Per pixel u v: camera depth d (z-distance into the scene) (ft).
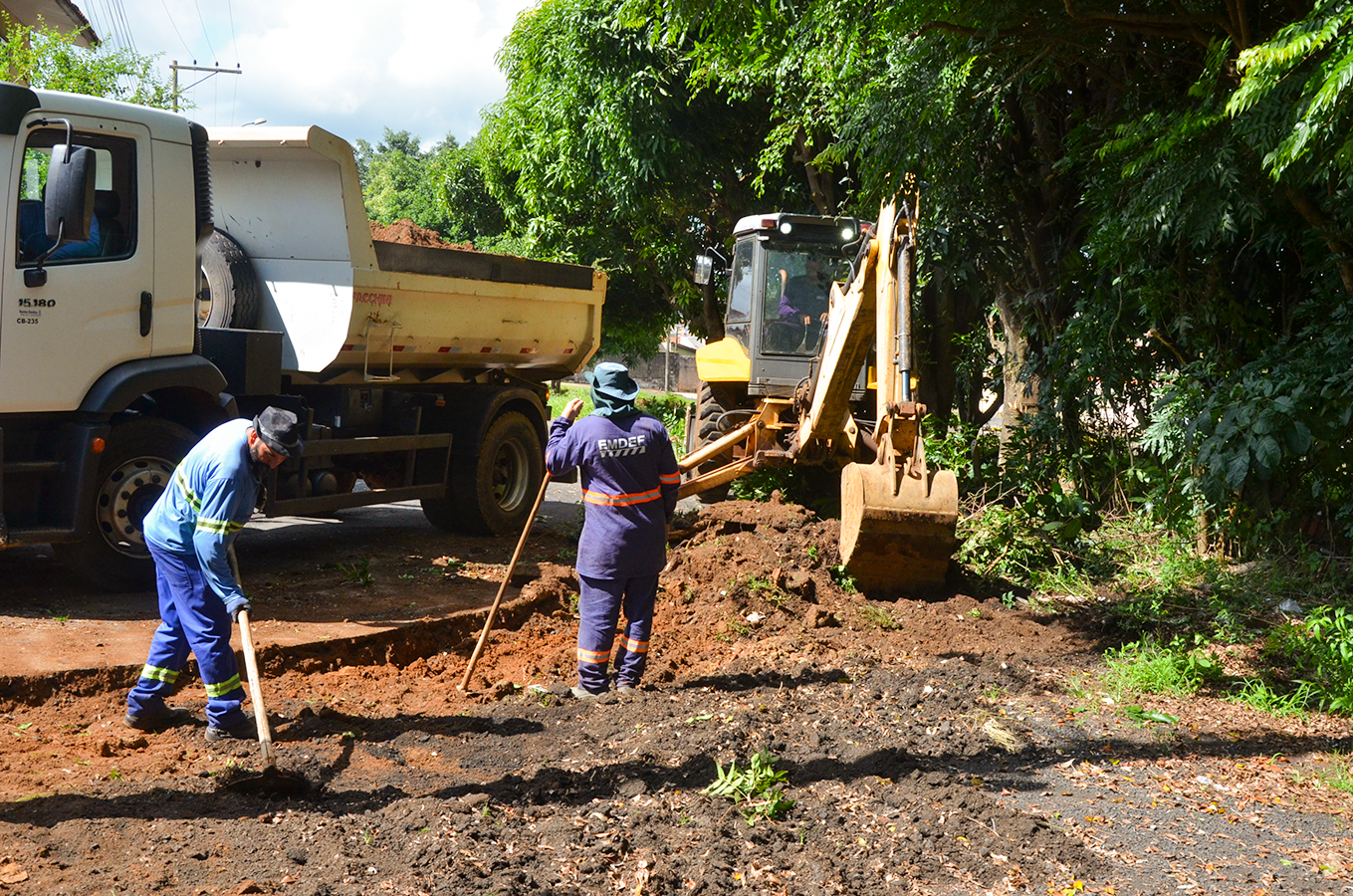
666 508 18.07
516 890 10.87
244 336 22.74
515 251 69.77
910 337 21.58
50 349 19.34
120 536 21.07
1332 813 14.16
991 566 27.27
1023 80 29.43
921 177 31.99
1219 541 28.02
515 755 15.07
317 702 16.65
